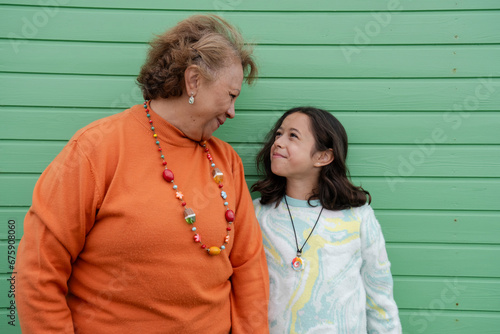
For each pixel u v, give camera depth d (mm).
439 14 1538
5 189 1495
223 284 1133
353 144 1574
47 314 916
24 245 939
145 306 970
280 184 1433
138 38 1530
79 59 1518
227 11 1547
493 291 1554
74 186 936
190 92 1010
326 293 1240
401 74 1555
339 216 1335
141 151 1025
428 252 1571
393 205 1573
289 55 1560
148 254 952
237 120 1573
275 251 1311
